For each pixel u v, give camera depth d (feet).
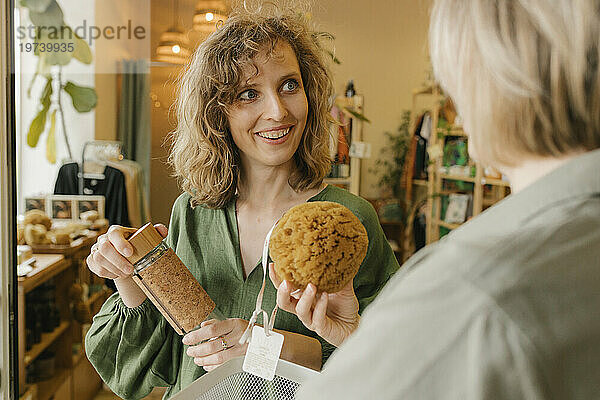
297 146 3.35
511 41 1.35
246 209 3.58
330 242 2.39
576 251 1.25
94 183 6.10
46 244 6.23
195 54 3.42
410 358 1.26
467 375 1.20
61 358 6.46
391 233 5.89
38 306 6.35
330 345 3.36
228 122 3.42
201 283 3.55
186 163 3.58
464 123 1.52
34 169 6.14
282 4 3.64
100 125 6.02
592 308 1.20
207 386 2.59
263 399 2.61
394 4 5.54
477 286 1.23
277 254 2.46
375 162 5.77
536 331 1.18
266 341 2.58
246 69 3.18
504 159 1.47
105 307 3.76
